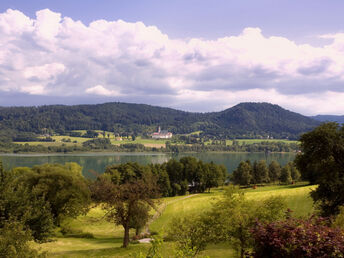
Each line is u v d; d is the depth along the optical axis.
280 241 8.60
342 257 7.75
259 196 57.84
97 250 28.44
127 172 83.38
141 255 9.63
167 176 94.88
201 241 22.09
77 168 77.50
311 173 74.06
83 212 43.38
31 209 22.36
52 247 31.64
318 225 9.71
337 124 31.89
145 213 31.17
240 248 20.70
